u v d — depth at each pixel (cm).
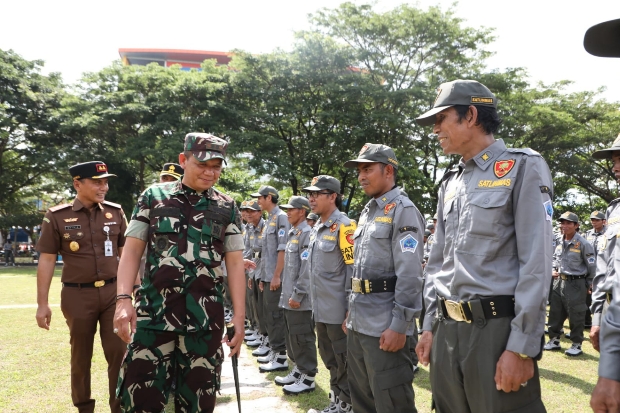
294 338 473
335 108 1989
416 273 293
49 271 368
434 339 228
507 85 1973
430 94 1870
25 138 2609
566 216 673
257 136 1942
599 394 149
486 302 201
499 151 217
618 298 153
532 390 199
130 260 263
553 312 691
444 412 224
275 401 439
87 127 2117
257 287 652
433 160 2197
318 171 2138
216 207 276
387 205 312
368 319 303
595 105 2253
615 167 390
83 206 372
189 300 256
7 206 2705
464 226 215
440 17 1944
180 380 260
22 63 2611
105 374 500
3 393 423
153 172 2503
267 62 2027
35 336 668
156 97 2123
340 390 389
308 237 483
